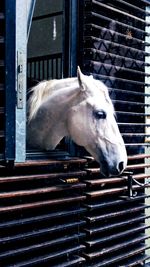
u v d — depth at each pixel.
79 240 1.76
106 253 1.82
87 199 1.80
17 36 1.46
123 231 1.97
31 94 1.86
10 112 1.46
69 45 1.84
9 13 1.43
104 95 1.65
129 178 1.98
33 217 1.51
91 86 1.62
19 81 1.47
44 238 1.59
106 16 1.96
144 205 2.13
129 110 2.14
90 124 1.60
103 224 1.85
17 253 1.43
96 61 1.88
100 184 1.83
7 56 1.44
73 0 1.83
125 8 2.07
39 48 2.79
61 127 1.73
